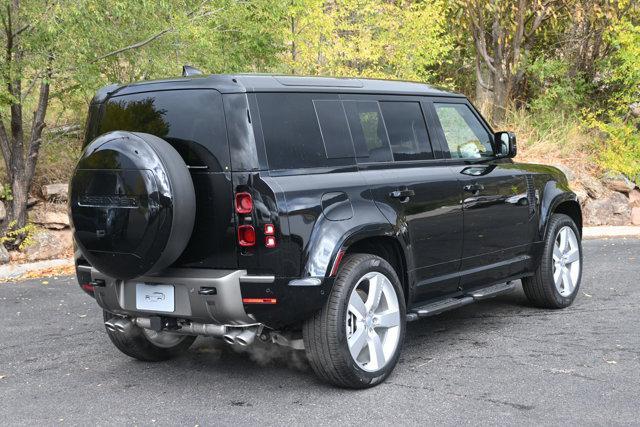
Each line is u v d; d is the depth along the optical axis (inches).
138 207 167.6
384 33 541.3
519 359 207.0
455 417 163.9
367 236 184.4
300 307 172.1
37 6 366.3
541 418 162.2
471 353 214.5
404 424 160.4
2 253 388.8
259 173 169.9
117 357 221.9
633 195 528.1
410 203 201.8
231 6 437.7
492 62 635.5
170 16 412.2
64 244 408.2
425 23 536.7
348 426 160.4
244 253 170.6
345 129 193.6
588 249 410.0
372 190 191.5
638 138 526.9
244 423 163.9
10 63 384.8
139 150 169.3
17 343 239.8
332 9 538.6
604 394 177.0
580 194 500.4
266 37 500.4
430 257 209.6
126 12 384.8
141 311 181.2
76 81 419.2
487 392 179.9
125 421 167.3
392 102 211.8
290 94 183.2
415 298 207.3
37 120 404.8
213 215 173.2
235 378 198.1
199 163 175.0
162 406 176.9
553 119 595.5
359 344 182.7
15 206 398.6
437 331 242.2
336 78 200.1
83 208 175.2
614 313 260.7
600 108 617.0
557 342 223.9
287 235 169.5
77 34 378.3
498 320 254.5
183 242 171.5
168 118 181.8
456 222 218.7
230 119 172.6
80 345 236.2
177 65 425.7
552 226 262.7
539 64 593.9
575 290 274.5
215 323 174.9
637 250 402.0
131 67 437.4
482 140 244.5
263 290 169.3
